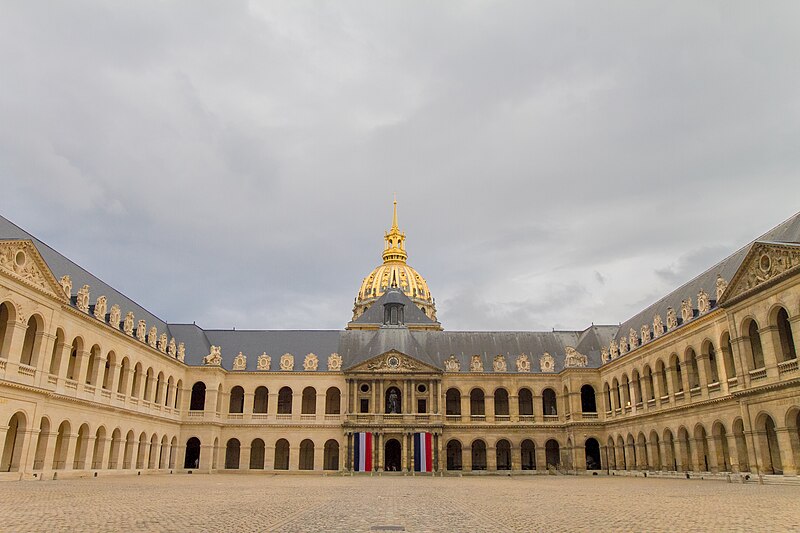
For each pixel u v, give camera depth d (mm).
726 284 61062
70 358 66000
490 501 33969
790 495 35938
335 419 96688
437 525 22203
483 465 100125
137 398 76500
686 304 68312
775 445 53844
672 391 70188
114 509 26609
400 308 116562
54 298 57469
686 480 59406
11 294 51375
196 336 100438
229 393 97812
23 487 41938
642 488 46188
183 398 92938
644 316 89312
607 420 90562
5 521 21641
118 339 71500
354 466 92375
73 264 73312
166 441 86938
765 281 52344
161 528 20281
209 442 91688
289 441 95625
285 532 19703
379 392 96438
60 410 59000
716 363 62500
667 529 20609
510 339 107375
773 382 51312
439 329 125812
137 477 65562
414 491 44312
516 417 97812
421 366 97250
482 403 103812
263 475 83875
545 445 96375
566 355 97625
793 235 55625
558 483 57906
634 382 81812
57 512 24891
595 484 54906
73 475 60688
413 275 183625
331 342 105812
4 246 50531
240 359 99000
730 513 25672
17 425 53688
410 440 94188
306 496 37312
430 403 96312
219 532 19484
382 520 23719
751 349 55750
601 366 93312
